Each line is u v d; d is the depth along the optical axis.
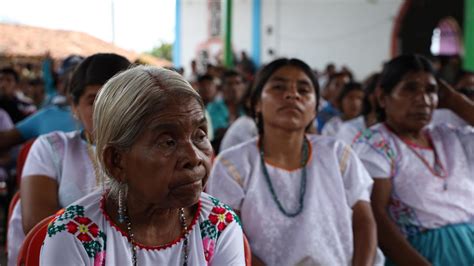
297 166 1.79
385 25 14.22
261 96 1.84
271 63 1.84
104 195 1.06
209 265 1.10
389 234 1.93
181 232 1.08
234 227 1.15
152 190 0.94
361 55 14.48
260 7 14.89
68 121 2.63
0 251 3.81
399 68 2.02
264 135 1.85
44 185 1.66
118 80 0.95
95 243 1.00
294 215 1.70
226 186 1.73
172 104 0.92
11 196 3.95
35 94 6.17
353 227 1.79
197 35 14.90
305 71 1.81
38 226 1.22
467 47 11.02
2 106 4.90
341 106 4.28
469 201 2.00
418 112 1.97
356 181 1.81
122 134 0.92
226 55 10.29
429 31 14.19
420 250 1.94
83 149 1.72
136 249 1.03
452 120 2.61
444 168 2.01
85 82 1.64
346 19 14.45
